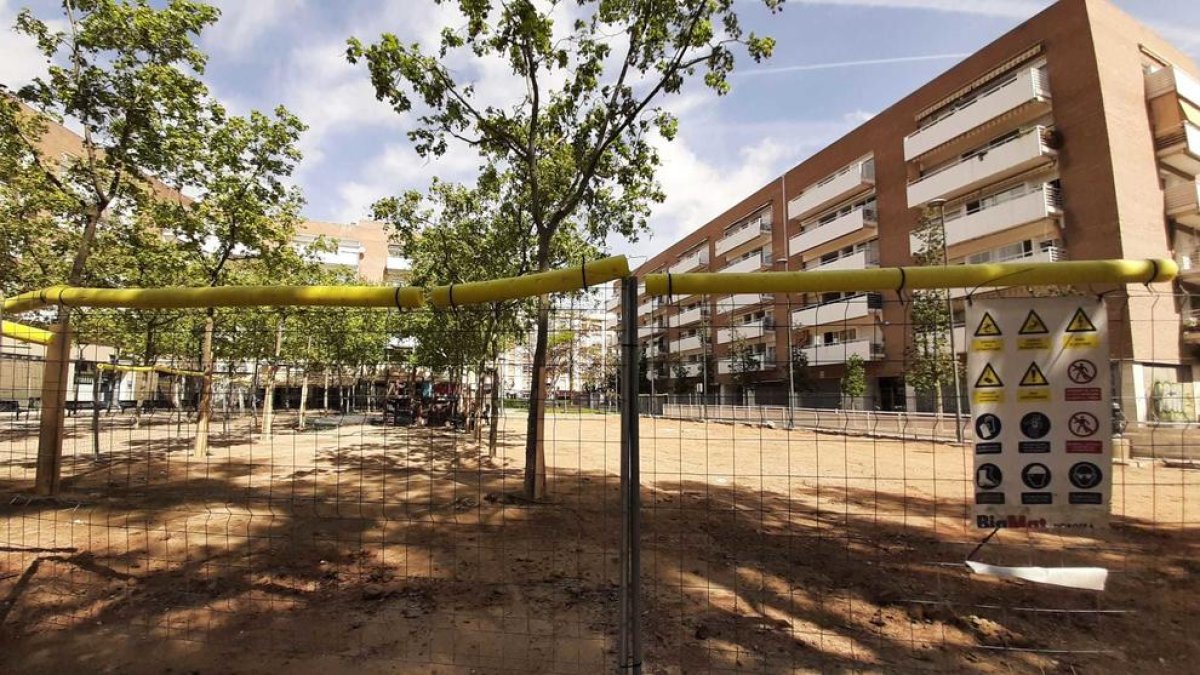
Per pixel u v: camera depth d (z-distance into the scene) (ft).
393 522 22.04
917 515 24.79
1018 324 9.12
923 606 14.05
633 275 9.04
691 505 26.17
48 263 38.04
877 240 102.37
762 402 94.22
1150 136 73.20
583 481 32.60
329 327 49.29
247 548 18.45
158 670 10.78
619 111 28.53
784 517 24.07
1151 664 11.34
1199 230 75.61
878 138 102.01
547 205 35.47
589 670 10.75
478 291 9.86
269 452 45.85
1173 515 24.47
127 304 11.66
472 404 61.98
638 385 8.97
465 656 11.28
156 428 64.90
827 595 14.84
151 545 18.66
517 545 19.11
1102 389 9.01
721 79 27.37
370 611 13.47
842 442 57.93
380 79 26.32
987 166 80.12
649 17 26.37
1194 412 25.09
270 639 12.00
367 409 39.86
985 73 83.51
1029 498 9.02
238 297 10.92
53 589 14.76
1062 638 12.42
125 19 30.09
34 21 28.84
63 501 24.56
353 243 173.37
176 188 37.47
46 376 24.91
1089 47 71.31
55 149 86.99
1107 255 69.21
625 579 8.85
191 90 33.09
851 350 88.33
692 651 11.57
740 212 146.92
